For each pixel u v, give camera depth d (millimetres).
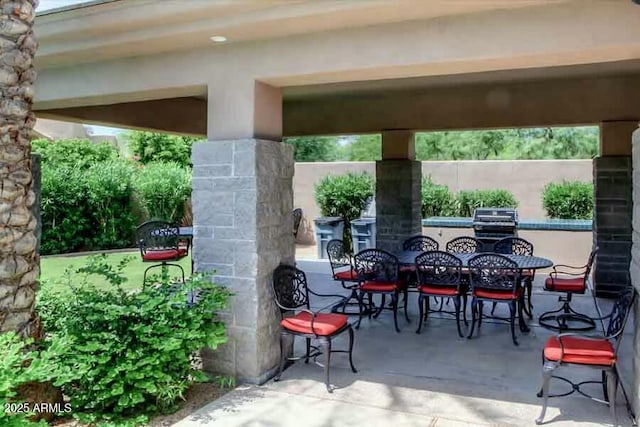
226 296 3752
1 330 2861
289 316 4250
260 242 3852
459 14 3215
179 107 7562
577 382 3850
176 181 12031
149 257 6809
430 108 7094
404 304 5832
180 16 3510
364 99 7469
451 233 9266
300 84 4020
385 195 7852
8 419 2285
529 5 3045
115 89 4355
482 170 11008
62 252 10750
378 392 3701
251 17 3414
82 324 3373
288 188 4258
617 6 2898
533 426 3146
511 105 6551
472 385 3824
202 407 3477
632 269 3199
